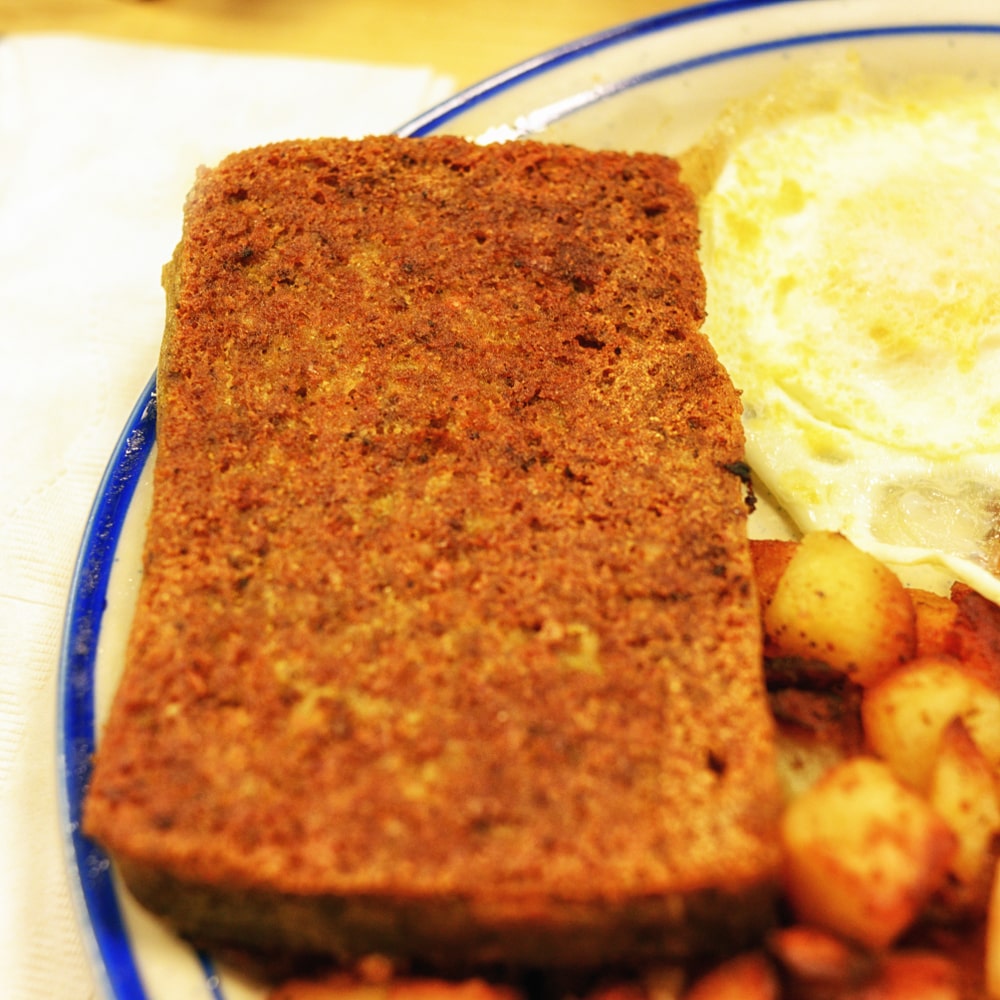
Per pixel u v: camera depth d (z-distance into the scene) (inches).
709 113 11.5
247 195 10.1
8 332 11.2
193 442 9.0
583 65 11.4
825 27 11.4
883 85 11.5
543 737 8.0
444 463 8.9
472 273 9.7
